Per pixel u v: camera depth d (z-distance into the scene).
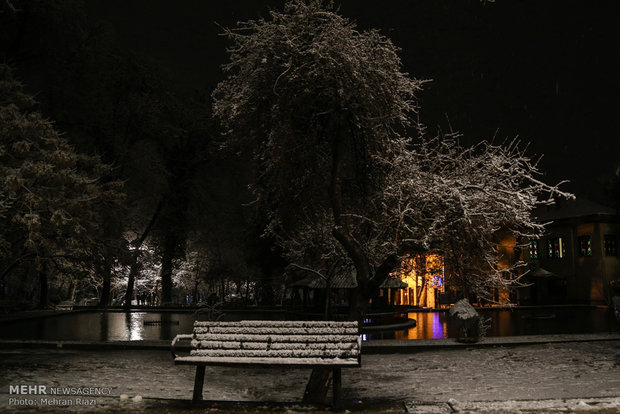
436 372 11.03
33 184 24.09
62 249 30.17
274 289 46.75
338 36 7.77
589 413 5.82
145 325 26.77
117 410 6.23
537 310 42.00
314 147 8.79
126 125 42.81
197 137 47.75
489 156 8.03
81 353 14.01
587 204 50.06
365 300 8.03
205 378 10.27
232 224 48.91
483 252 8.16
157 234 49.09
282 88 7.97
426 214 8.01
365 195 9.08
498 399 7.82
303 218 9.86
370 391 8.95
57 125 36.94
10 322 27.59
